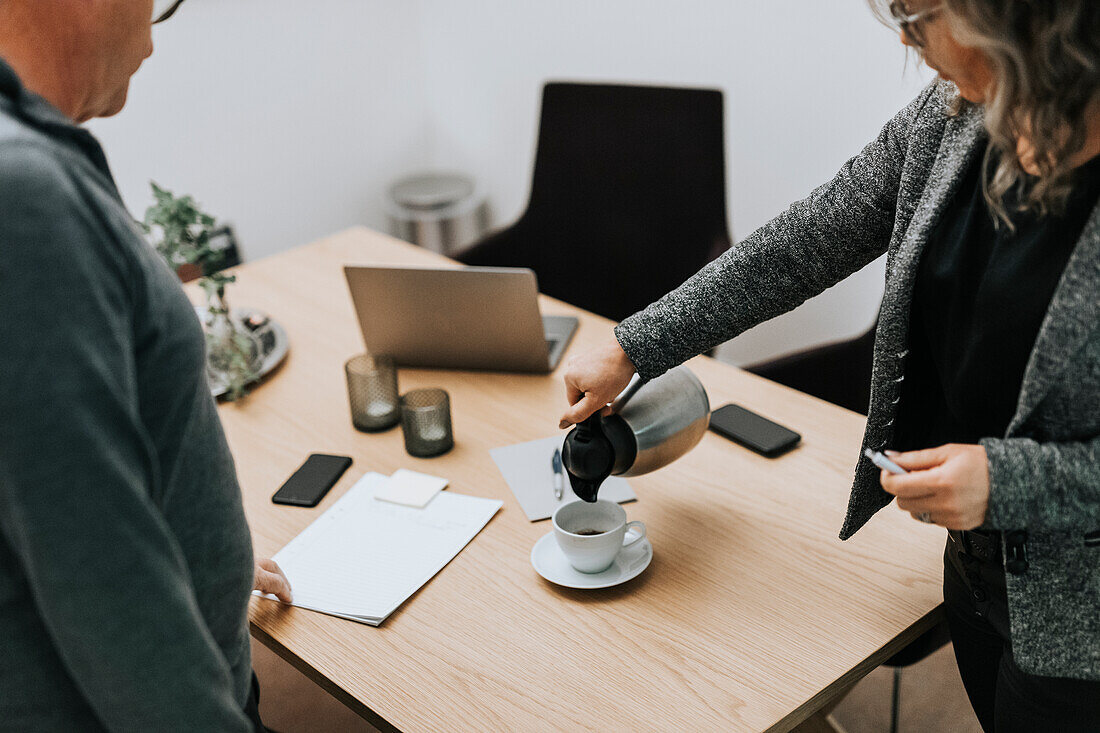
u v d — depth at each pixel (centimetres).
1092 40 72
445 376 174
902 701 189
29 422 66
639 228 237
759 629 114
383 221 368
